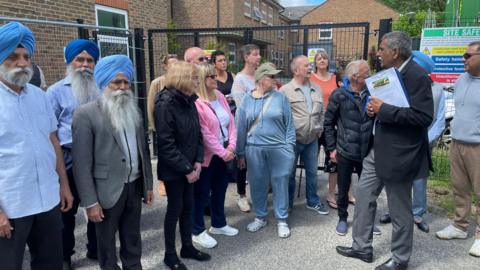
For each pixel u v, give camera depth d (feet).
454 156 12.09
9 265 7.00
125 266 9.33
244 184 14.88
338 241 12.32
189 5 57.52
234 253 11.49
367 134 11.51
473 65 11.18
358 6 103.86
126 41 19.69
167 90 9.59
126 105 8.59
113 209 8.55
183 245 10.96
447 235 12.41
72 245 10.34
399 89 9.09
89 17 25.18
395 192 9.78
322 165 20.36
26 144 6.93
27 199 7.01
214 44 32.60
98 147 8.28
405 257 10.05
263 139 12.37
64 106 9.75
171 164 9.37
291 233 12.89
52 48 21.67
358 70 11.51
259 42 23.45
